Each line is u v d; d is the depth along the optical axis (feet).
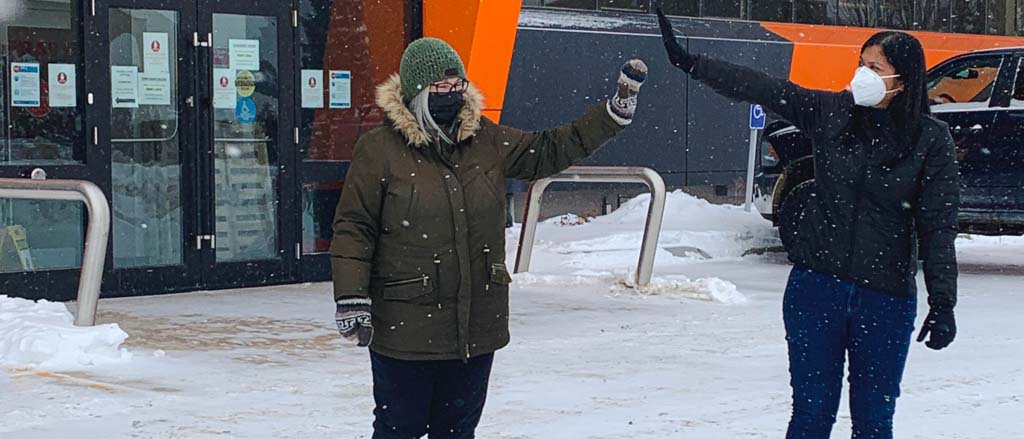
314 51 36.52
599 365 25.61
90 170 32.63
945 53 63.05
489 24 36.17
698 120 53.98
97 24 32.55
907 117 15.48
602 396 22.81
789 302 16.21
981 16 67.10
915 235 15.90
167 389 22.89
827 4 60.34
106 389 22.71
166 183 34.19
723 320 31.30
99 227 26.07
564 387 23.53
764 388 23.56
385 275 14.83
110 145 32.96
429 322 14.74
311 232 37.04
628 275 35.99
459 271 14.76
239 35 35.09
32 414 20.81
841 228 15.74
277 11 35.55
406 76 14.70
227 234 35.40
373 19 37.24
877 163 15.56
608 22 51.13
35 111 32.12
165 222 34.27
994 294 36.70
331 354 26.40
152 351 26.18
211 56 34.60
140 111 33.65
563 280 37.17
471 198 14.83
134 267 33.63
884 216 15.64
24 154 31.99
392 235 14.73
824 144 15.88
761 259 45.16
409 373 15.02
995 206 39.75
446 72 14.65
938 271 15.55
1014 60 39.99
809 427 16.11
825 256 15.81
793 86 16.05
